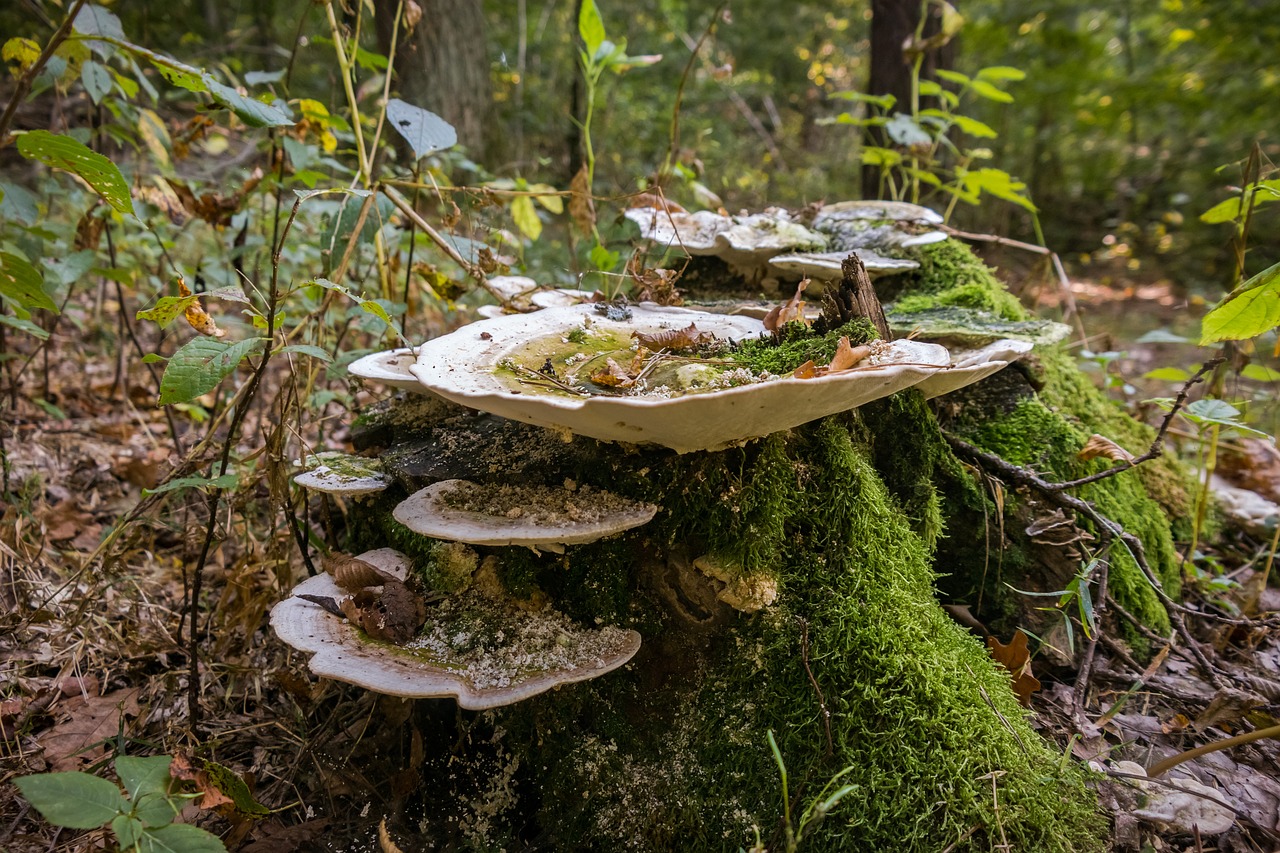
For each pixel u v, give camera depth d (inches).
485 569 81.0
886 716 71.6
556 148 388.8
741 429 68.5
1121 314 315.3
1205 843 71.5
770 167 375.6
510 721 83.8
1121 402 163.2
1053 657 95.4
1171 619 97.4
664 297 111.7
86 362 170.2
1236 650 101.4
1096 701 89.9
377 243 122.3
